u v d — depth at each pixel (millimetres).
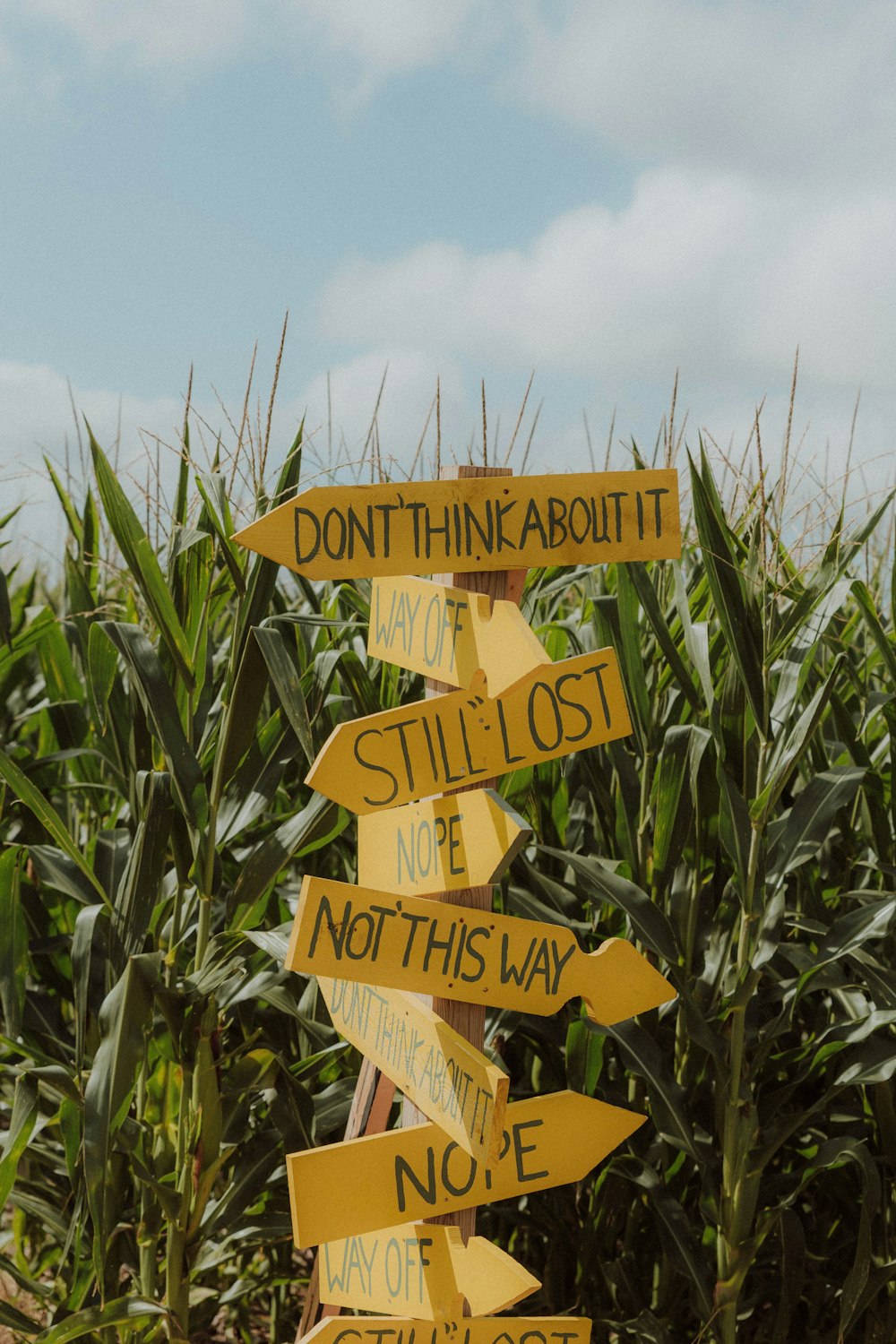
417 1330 1411
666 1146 2100
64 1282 2141
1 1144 1902
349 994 1592
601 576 2559
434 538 1416
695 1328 2385
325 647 2178
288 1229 1934
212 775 1981
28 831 2227
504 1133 1463
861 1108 2137
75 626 2416
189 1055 1809
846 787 2002
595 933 2055
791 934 2357
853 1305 1948
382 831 1546
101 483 1822
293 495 1924
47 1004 2166
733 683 2057
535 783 2227
